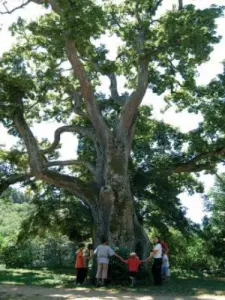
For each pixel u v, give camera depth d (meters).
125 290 15.94
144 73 21.97
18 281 18.64
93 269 19.12
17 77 21.48
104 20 19.45
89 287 16.88
